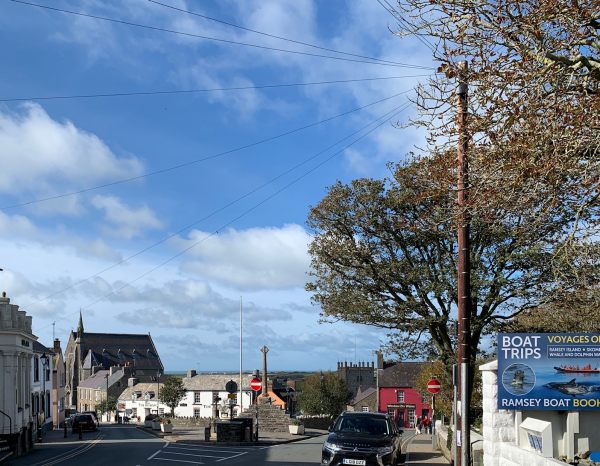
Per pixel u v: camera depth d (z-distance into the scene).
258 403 45.06
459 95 11.36
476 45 10.76
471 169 12.22
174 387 89.94
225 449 29.31
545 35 10.34
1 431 30.30
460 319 15.14
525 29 10.20
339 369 110.62
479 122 10.89
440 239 24.70
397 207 24.59
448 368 25.91
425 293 25.27
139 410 106.81
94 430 51.88
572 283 20.33
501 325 25.31
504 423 14.27
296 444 32.72
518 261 22.83
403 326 25.88
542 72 10.06
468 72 10.92
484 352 26.44
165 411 102.12
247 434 33.22
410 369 84.75
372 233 25.75
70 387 147.88
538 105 10.29
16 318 32.66
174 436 39.34
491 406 14.44
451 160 12.47
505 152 10.79
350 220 26.02
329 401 83.75
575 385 13.23
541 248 21.95
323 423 57.88
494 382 14.36
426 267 25.09
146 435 43.81
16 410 31.47
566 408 13.22
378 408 83.12
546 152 10.23
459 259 15.20
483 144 11.22
